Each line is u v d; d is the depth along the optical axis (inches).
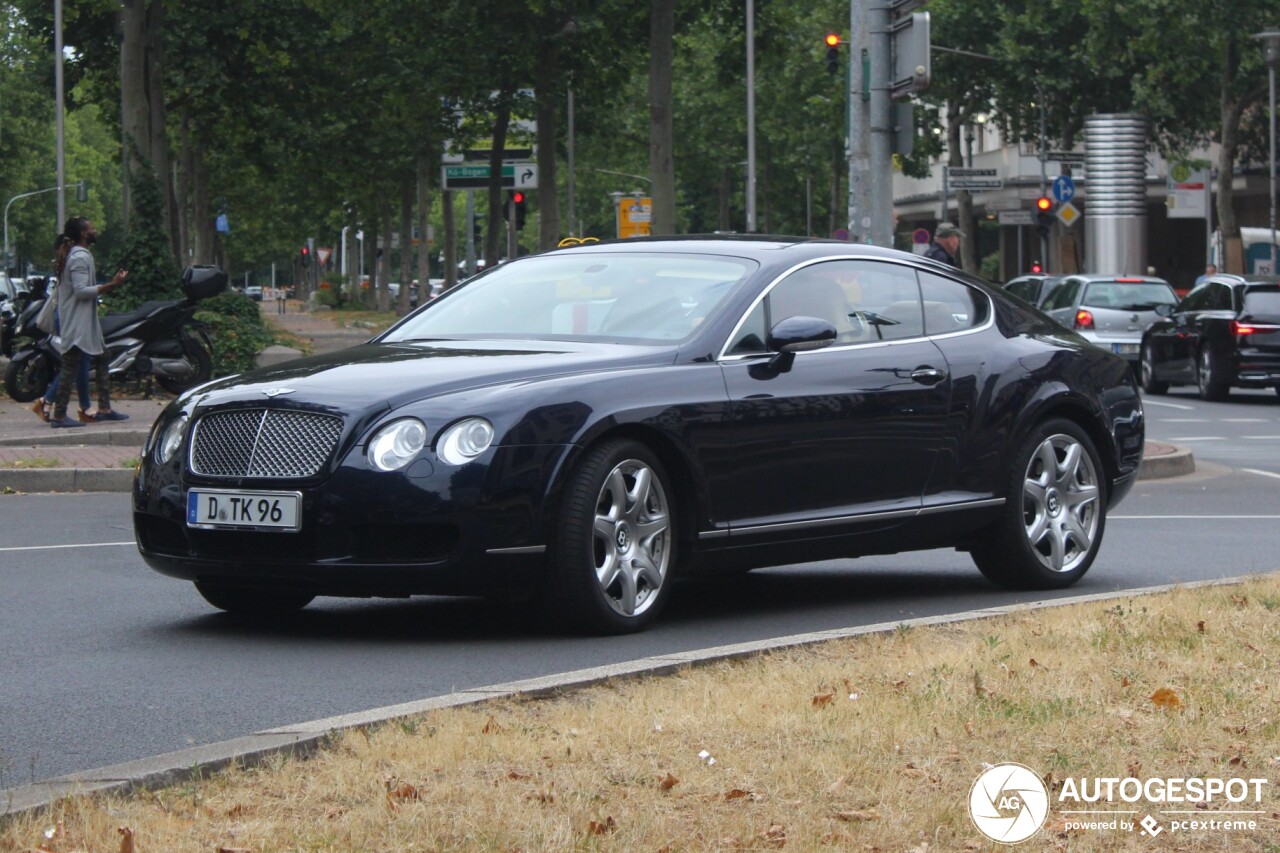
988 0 3331.7
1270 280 1539.1
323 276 4827.8
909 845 241.1
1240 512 755.4
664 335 454.0
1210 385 1549.0
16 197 5487.2
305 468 407.5
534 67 2290.8
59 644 426.0
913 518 485.4
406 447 403.5
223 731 331.3
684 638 431.8
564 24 2256.4
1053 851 240.4
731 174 4306.1
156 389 1284.4
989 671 352.2
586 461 418.6
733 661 377.1
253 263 5949.8
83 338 995.3
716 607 487.5
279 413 414.3
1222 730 303.1
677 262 482.0
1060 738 298.5
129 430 961.5
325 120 2261.3
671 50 1974.7
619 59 2332.7
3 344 1492.4
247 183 3580.2
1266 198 3779.5
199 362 1187.3
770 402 452.8
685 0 2261.3
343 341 2333.9
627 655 408.2
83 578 538.9
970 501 500.7
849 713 316.2
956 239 1065.5
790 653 382.9
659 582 438.0
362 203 3816.4
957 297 518.0
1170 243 4092.0
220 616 468.8
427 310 500.1
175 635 439.5
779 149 4050.2
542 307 477.7
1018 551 512.7
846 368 473.7
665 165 1911.9
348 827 247.8
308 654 411.2
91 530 665.0
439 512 399.5
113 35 2202.3
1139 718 313.0
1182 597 447.5
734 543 448.5
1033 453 515.8
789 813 255.1
